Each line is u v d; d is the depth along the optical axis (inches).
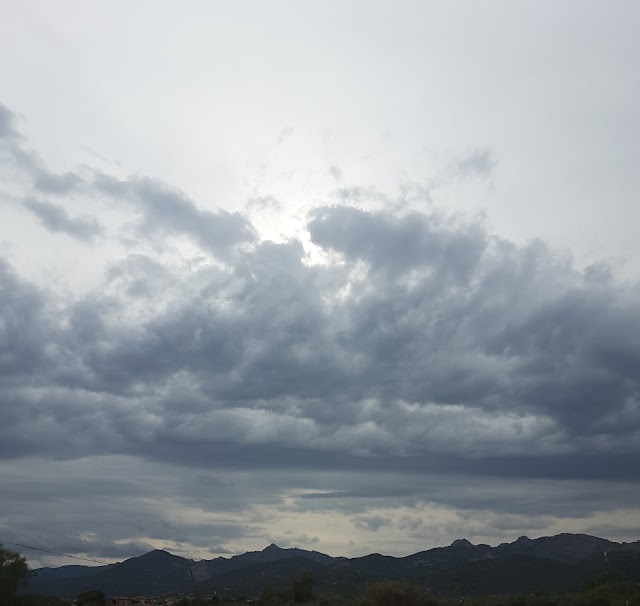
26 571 2273.6
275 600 4210.1
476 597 4050.2
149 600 4372.5
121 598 4394.7
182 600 4185.5
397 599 3417.8
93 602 3959.2
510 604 3533.5
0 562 2219.5
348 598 3959.2
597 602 3405.5
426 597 3511.3
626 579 4067.4
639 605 3230.8
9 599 2188.7
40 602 2324.1
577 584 4847.4
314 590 4507.9
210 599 4367.6
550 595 3796.8
